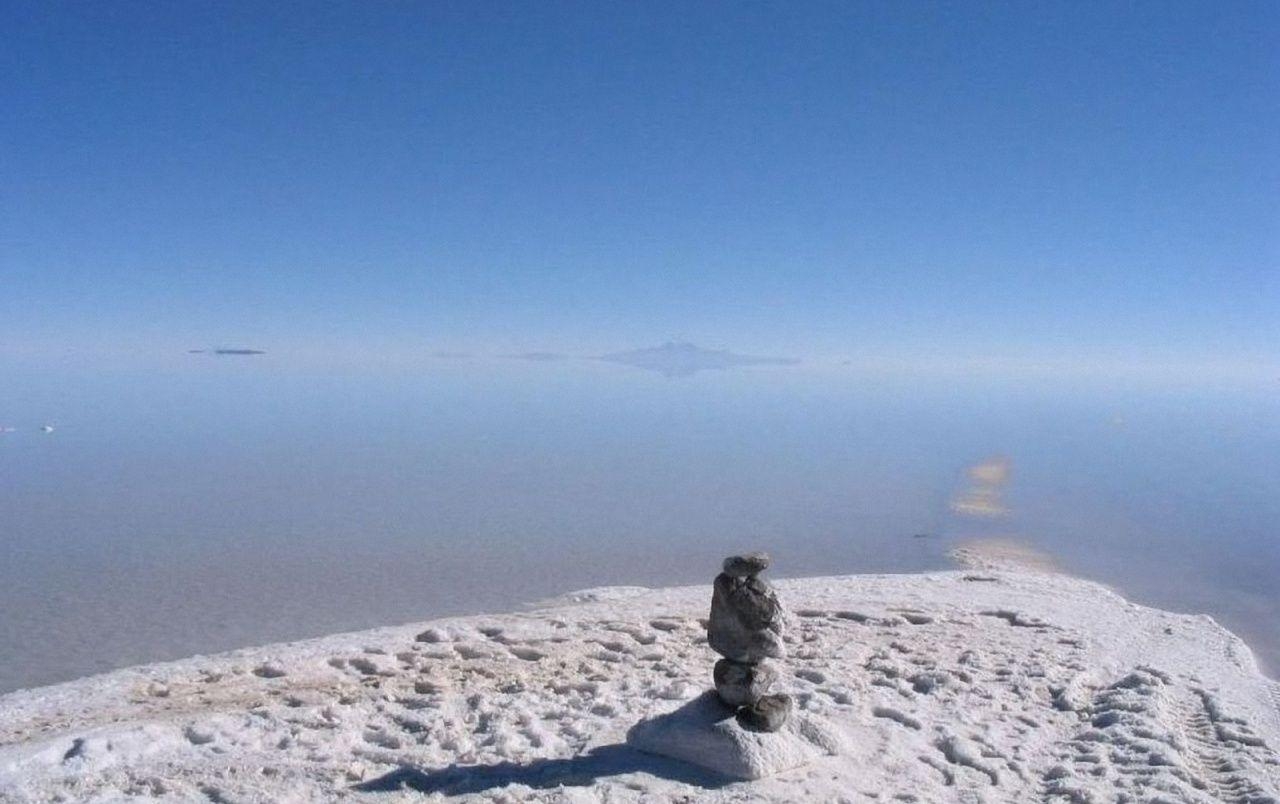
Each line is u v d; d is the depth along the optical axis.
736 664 9.01
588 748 9.41
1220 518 34.84
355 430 72.50
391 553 28.48
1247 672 13.73
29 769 9.00
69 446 57.75
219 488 41.41
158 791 8.54
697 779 8.58
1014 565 26.89
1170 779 9.21
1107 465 52.00
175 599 22.89
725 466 50.94
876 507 37.34
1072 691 12.05
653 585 24.70
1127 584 24.56
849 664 13.04
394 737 9.89
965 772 9.28
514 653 13.82
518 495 40.25
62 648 18.83
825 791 8.45
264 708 10.82
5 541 29.83
